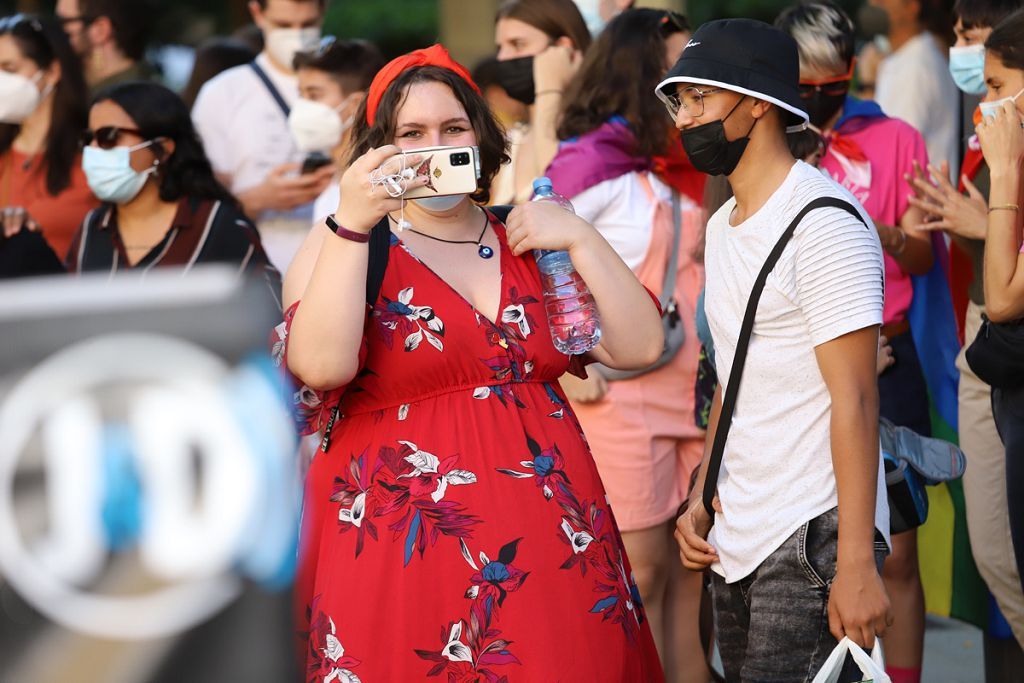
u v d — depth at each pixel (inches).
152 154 421.7
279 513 97.7
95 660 92.6
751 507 280.7
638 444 394.0
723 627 298.8
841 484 263.6
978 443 375.6
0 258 434.0
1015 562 364.5
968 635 505.0
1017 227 321.7
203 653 95.0
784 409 275.1
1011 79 328.8
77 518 92.8
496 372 268.7
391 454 264.4
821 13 414.6
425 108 275.6
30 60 490.9
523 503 262.1
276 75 574.2
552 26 478.3
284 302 280.1
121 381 94.7
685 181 406.3
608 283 281.7
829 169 419.2
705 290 295.4
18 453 92.4
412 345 265.1
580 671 257.6
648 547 398.6
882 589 262.5
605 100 402.0
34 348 93.5
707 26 279.9
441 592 257.8
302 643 271.1
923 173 394.3
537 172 468.1
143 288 96.4
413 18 1476.4
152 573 94.2
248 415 97.0
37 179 503.2
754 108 274.7
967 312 397.7
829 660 256.4
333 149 530.3
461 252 279.9
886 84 608.4
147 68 647.8
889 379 417.4
